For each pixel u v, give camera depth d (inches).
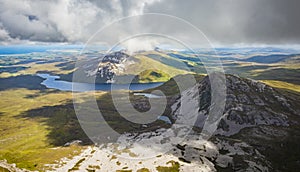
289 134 5221.5
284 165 4128.9
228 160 4133.9
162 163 3750.0
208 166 3863.2
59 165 4042.8
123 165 3752.5
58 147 5226.4
